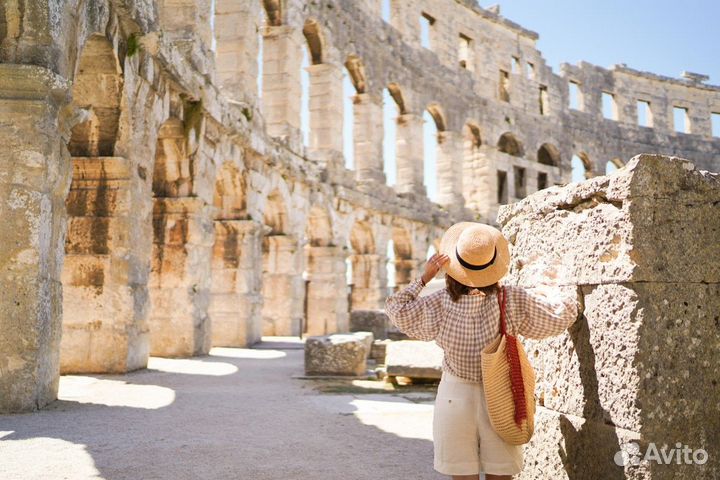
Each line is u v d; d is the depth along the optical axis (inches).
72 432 257.0
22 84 298.5
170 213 602.2
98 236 454.0
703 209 144.6
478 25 1604.3
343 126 1115.9
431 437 261.0
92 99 454.6
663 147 2010.3
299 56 960.3
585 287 154.7
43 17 315.6
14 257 293.9
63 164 318.3
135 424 277.3
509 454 133.6
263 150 788.6
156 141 545.6
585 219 155.9
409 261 1331.2
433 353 427.2
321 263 1063.0
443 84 1453.0
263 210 820.0
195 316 602.2
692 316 140.6
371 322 752.3
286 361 581.3
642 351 136.8
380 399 365.1
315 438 256.7
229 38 764.6
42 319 300.0
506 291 141.6
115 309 450.9
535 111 1734.7
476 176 1582.2
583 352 154.5
